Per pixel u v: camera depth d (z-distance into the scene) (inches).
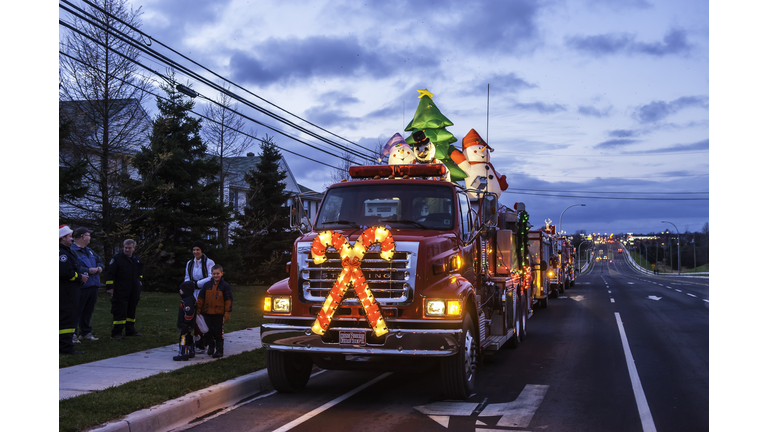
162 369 325.7
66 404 241.1
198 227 987.3
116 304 436.5
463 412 268.8
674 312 792.9
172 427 243.9
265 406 280.7
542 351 459.8
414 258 273.0
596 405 284.0
